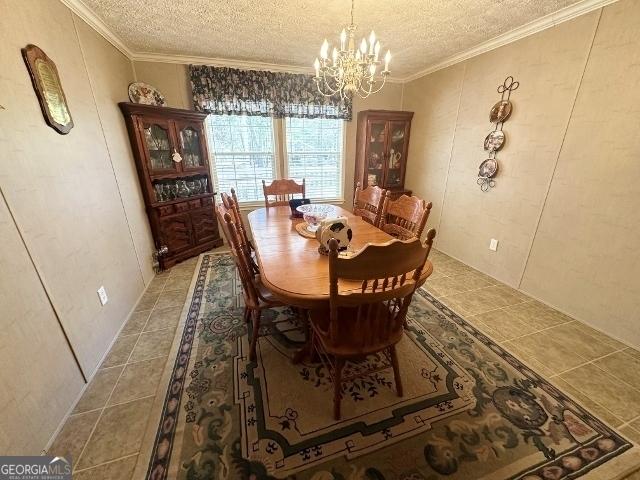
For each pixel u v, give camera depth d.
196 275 2.87
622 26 1.72
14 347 1.12
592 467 1.13
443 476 1.10
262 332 1.97
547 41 2.14
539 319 2.14
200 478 1.09
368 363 1.68
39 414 1.20
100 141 2.06
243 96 3.28
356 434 1.26
